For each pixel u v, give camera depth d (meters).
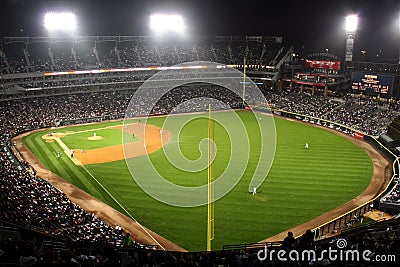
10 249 12.57
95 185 36.31
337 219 29.20
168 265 12.31
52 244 16.39
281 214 30.16
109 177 38.53
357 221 28.89
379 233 17.17
